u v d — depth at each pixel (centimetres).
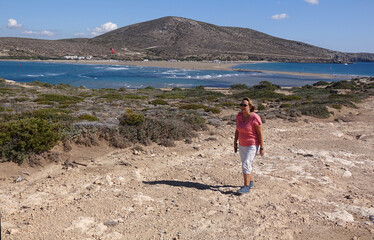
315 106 1883
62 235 388
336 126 1493
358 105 2412
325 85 6406
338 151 955
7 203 495
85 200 509
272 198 541
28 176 652
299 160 824
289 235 409
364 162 834
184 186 602
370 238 404
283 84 7556
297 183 629
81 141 859
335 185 634
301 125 1489
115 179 640
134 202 507
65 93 3806
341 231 425
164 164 776
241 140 548
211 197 541
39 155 729
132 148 910
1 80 4891
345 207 512
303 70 14050
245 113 531
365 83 5953
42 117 1125
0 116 1147
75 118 1155
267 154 896
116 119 1141
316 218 464
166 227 425
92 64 16512
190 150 941
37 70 11588
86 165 742
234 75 10119
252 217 461
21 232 388
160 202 515
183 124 1203
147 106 2189
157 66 15025
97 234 396
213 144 1036
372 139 1170
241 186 607
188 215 464
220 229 421
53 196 536
